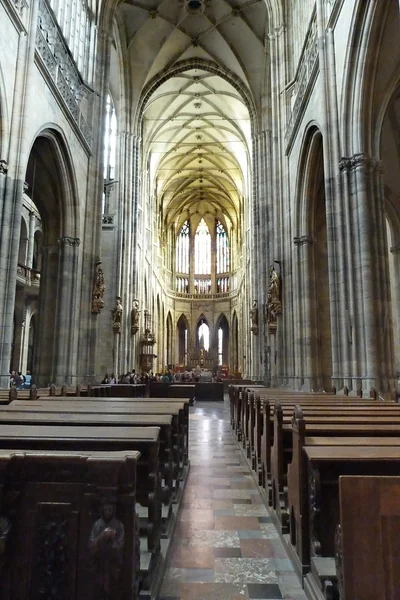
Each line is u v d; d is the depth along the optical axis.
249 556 4.73
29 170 17.84
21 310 29.19
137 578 3.03
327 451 3.67
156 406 7.14
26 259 29.25
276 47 22.53
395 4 10.98
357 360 11.34
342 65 12.62
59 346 17.55
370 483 2.54
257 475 7.80
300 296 18.45
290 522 4.71
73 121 17.33
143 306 37.47
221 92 36.22
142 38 30.22
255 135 31.94
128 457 2.70
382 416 5.61
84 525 2.68
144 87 32.47
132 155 31.56
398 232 20.17
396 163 18.52
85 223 19.67
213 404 27.33
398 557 2.47
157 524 4.16
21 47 12.93
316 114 14.85
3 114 12.29
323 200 18.61
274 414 5.73
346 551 2.49
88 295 19.42
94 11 21.33
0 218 12.16
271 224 24.80
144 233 38.47
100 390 17.17
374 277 11.47
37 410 5.97
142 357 35.91
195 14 28.97
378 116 12.23
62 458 2.70
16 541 2.67
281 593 3.95
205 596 3.90
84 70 20.31
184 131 41.91
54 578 2.63
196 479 8.16
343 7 12.59
